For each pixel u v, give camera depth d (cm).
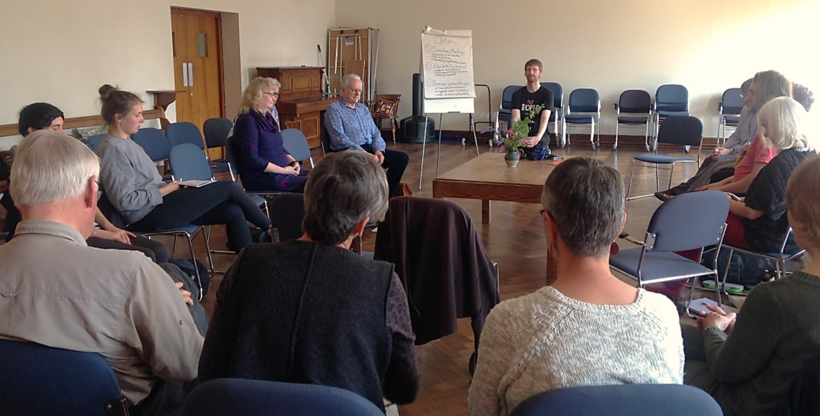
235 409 102
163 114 698
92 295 135
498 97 1012
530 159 447
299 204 278
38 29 566
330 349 121
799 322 131
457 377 255
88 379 134
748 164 343
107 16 639
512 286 356
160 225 331
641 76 933
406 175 719
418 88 1001
